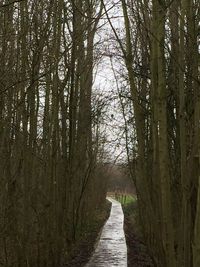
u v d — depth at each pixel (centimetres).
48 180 1234
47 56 1123
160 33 633
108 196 8275
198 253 464
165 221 618
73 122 1488
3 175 966
